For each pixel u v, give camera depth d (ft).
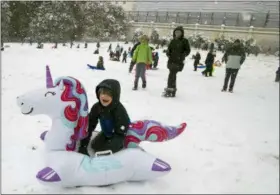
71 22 132.67
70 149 11.51
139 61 28.48
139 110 21.56
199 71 53.62
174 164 13.47
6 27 107.55
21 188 10.72
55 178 10.28
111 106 11.96
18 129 16.07
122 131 12.10
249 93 32.24
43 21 126.62
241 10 136.87
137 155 11.37
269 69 65.98
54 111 11.28
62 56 64.85
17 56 58.95
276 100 28.60
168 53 26.48
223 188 11.79
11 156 12.92
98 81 32.60
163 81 36.01
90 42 131.85
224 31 135.23
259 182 12.46
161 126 12.60
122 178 11.19
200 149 15.33
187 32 147.64
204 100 26.96
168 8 162.91
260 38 124.57
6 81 29.53
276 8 126.41
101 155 11.76
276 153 15.44
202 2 150.30
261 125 20.03
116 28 157.48
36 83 29.58
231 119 21.18
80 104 11.61
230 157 14.67
